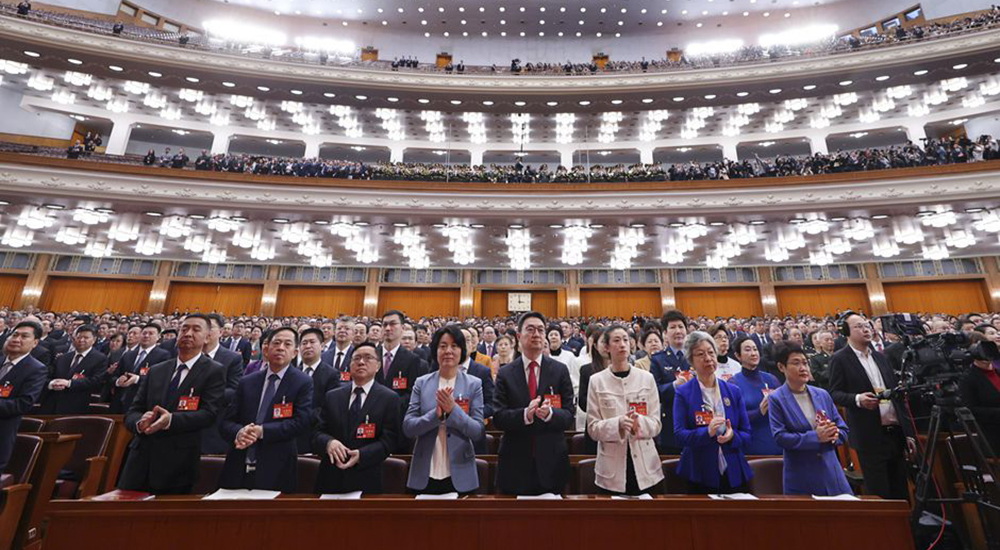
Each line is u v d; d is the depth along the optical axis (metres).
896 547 1.71
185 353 2.59
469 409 2.50
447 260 14.30
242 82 11.47
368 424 2.40
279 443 2.45
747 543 1.73
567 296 15.13
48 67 10.77
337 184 9.62
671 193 9.59
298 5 15.66
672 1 15.24
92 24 12.20
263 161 10.74
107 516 1.73
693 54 16.03
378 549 1.74
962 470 2.48
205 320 2.66
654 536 1.75
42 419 3.19
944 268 13.09
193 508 1.76
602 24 16.30
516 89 11.92
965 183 8.27
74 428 3.17
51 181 8.46
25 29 9.95
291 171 10.11
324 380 3.20
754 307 14.52
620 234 10.87
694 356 2.39
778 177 9.24
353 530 1.76
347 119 14.21
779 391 2.40
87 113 13.42
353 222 10.16
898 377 2.65
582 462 2.48
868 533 1.73
